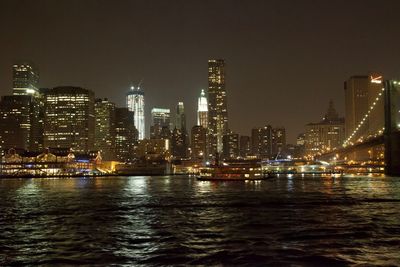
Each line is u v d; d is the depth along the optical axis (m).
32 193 150.12
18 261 50.75
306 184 190.62
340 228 69.00
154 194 139.75
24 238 63.28
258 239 60.91
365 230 67.06
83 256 52.69
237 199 117.81
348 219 78.31
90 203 111.19
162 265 48.69
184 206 101.81
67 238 63.12
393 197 118.56
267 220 77.94
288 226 71.25
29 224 76.12
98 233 66.94
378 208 94.31
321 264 48.25
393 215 83.19
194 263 49.22
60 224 75.94
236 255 52.12
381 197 118.94
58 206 104.31
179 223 75.75
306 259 50.09
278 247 55.91
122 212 91.69
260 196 126.69
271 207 97.88
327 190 147.50
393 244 57.28
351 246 56.19
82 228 71.56
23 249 56.34
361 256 51.22
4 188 183.75
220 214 86.88
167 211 92.69
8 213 91.19
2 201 118.50
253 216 83.25
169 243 59.19
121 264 49.19
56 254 53.72
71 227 72.62
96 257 52.16
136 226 73.12
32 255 53.31
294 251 53.69
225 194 136.12
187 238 62.34
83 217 84.38
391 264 48.06
